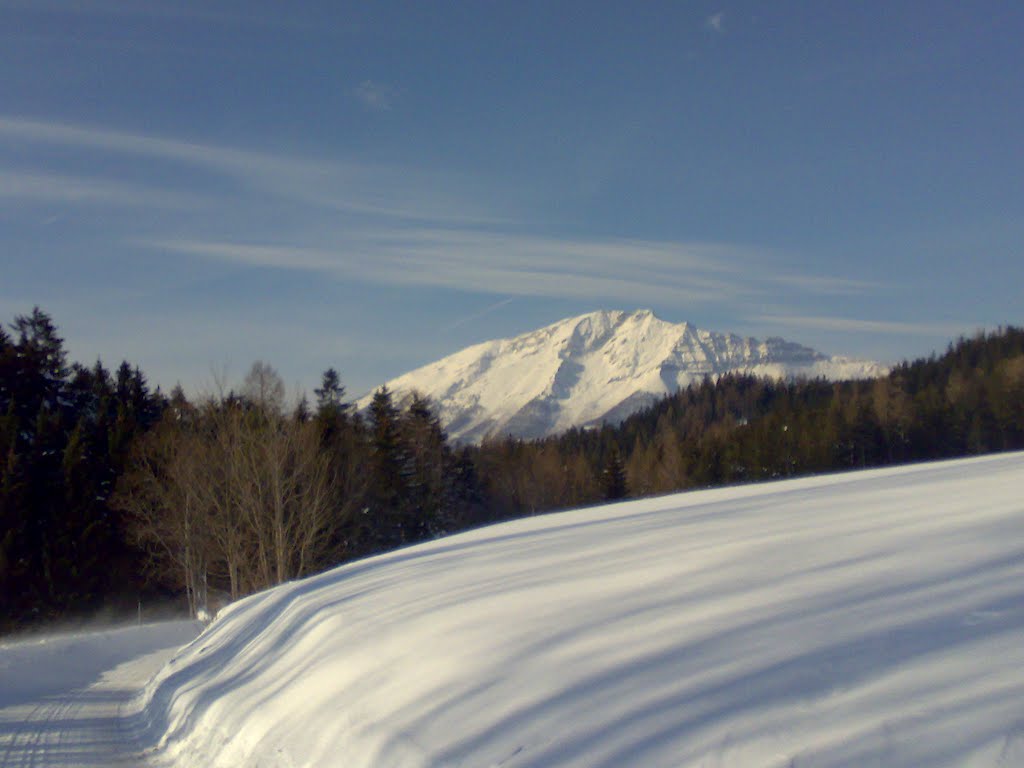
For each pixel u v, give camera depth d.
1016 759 2.91
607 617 5.99
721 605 5.54
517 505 61.56
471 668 5.74
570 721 4.38
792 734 3.49
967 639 3.99
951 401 69.56
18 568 33.34
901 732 3.26
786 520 8.77
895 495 9.62
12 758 8.67
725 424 93.56
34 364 40.47
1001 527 6.29
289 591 13.17
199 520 30.95
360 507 38.03
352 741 5.44
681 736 3.79
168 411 38.25
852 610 4.79
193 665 12.16
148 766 7.95
